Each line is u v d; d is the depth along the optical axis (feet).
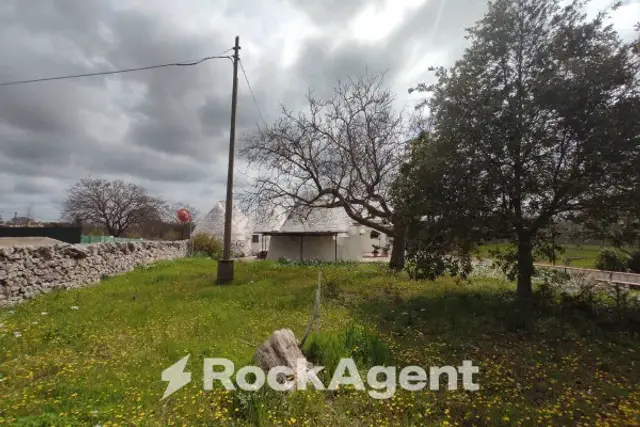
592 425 12.62
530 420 12.88
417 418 12.78
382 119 57.52
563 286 32.01
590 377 16.93
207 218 131.13
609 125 23.63
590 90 24.84
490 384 15.78
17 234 59.67
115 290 37.63
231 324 24.08
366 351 17.60
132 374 16.03
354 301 32.22
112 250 52.06
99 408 12.91
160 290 37.81
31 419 11.34
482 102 27.99
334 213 93.20
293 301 32.12
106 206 135.54
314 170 58.65
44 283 34.99
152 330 22.63
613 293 30.27
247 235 128.16
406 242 34.58
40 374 16.06
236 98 47.06
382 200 56.39
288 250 93.35
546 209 27.84
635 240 27.20
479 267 52.21
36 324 23.41
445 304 30.32
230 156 46.21
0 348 18.78
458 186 28.07
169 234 136.15
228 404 13.32
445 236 30.07
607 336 22.61
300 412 12.89
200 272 54.60
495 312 27.07
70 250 39.96
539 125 26.71
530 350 20.18
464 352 19.75
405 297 34.14
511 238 29.50
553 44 27.17
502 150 26.68
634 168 23.54
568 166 25.99
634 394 15.03
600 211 26.22
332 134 58.29
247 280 45.98
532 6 28.55
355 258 95.91
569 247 30.40
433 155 29.12
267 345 15.92
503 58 29.27
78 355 18.49
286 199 60.59
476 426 12.55
